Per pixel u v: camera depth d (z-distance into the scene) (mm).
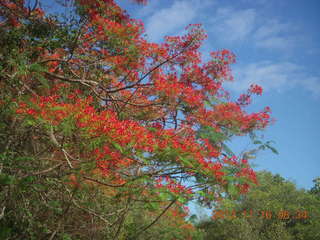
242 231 21234
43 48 9617
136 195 7352
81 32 9859
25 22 9461
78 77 10203
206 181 7523
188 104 10055
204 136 8922
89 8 9562
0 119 6840
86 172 6699
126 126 6840
